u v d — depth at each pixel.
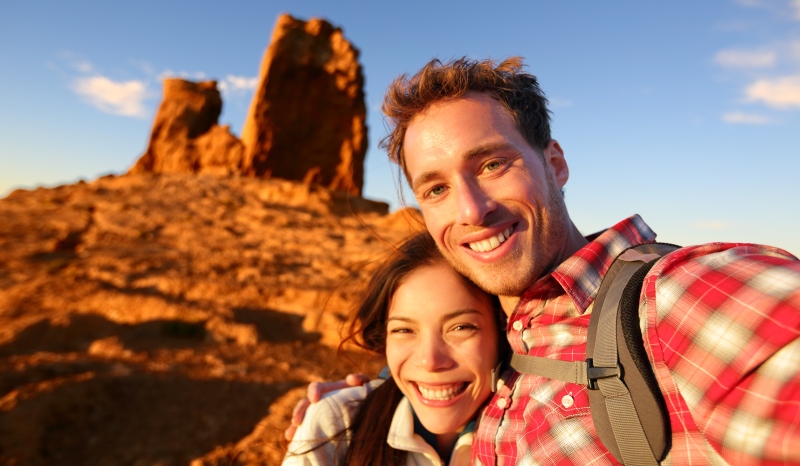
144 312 4.33
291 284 5.79
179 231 9.00
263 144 14.89
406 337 0.56
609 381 0.38
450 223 0.50
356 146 15.55
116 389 2.68
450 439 0.59
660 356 0.36
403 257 0.59
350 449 0.60
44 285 5.01
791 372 0.29
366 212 13.39
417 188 0.52
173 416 2.49
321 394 0.66
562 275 0.46
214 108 17.62
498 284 0.50
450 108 0.49
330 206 12.84
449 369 0.54
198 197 12.19
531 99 0.52
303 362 3.54
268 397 2.81
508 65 0.52
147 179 13.62
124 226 8.98
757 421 0.29
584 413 0.42
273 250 8.30
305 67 15.42
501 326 0.58
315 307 4.98
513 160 0.49
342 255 8.20
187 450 2.18
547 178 0.52
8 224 8.68
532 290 0.49
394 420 0.59
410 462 0.58
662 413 0.36
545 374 0.46
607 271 0.46
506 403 0.51
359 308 0.66
